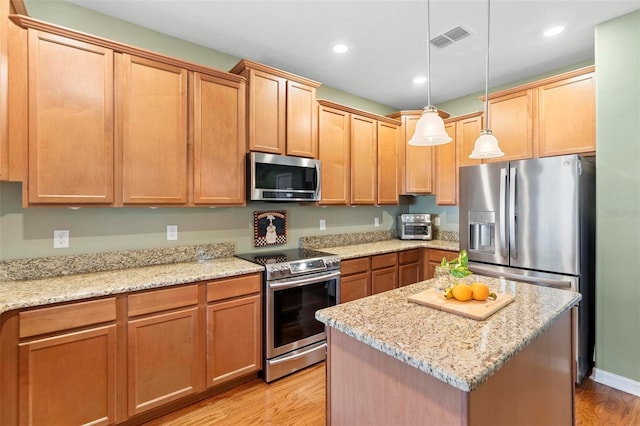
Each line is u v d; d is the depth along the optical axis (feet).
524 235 8.43
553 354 4.73
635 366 7.33
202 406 6.97
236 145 8.32
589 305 8.07
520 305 4.72
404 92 12.44
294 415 6.68
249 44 8.73
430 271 12.06
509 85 11.37
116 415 5.91
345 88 12.02
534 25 7.75
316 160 9.75
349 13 7.30
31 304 5.09
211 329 7.04
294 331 8.38
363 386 3.98
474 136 11.33
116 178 6.63
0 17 5.33
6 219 6.33
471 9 7.14
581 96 8.54
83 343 5.58
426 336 3.64
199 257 8.65
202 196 7.75
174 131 7.33
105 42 6.45
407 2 6.91
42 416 5.22
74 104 6.15
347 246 11.89
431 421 3.22
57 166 5.99
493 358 3.12
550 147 9.11
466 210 9.75
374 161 11.88
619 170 7.50
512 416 3.71
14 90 5.57
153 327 6.30
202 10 7.22
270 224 10.17
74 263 6.95
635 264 7.31
